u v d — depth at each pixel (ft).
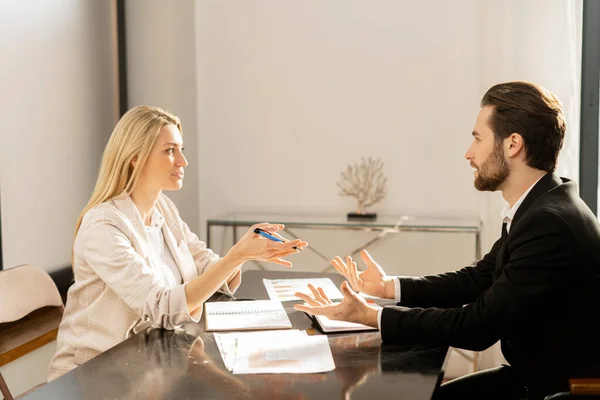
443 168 11.75
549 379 5.09
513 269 5.01
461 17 11.46
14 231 9.59
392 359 4.81
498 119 5.41
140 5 12.37
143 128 6.30
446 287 6.28
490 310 4.99
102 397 4.15
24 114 9.79
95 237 5.96
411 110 11.84
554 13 10.41
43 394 4.21
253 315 5.95
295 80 12.40
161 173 6.39
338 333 5.45
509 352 5.61
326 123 12.29
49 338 8.46
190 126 12.72
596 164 11.02
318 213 12.44
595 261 4.98
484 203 10.94
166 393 4.19
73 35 11.06
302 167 12.48
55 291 8.34
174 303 5.50
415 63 11.76
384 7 11.85
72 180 11.06
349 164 12.22
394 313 5.23
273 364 4.69
